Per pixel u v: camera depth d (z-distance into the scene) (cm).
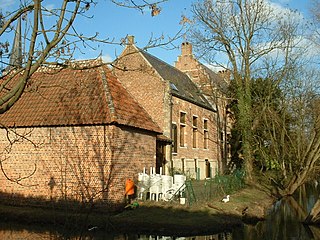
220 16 2817
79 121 1608
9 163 1723
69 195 1582
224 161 3716
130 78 2752
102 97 1683
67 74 1838
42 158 1669
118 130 1608
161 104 2634
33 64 421
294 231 1443
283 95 2911
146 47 470
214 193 1983
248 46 2783
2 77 495
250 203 1927
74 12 422
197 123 3206
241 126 2784
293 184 2498
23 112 1755
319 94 2702
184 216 1445
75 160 1609
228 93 3350
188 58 3866
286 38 2847
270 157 2964
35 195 1658
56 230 948
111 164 1552
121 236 1302
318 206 1575
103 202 1523
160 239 1304
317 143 2334
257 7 2778
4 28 443
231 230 1433
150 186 1708
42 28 414
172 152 2655
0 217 1481
